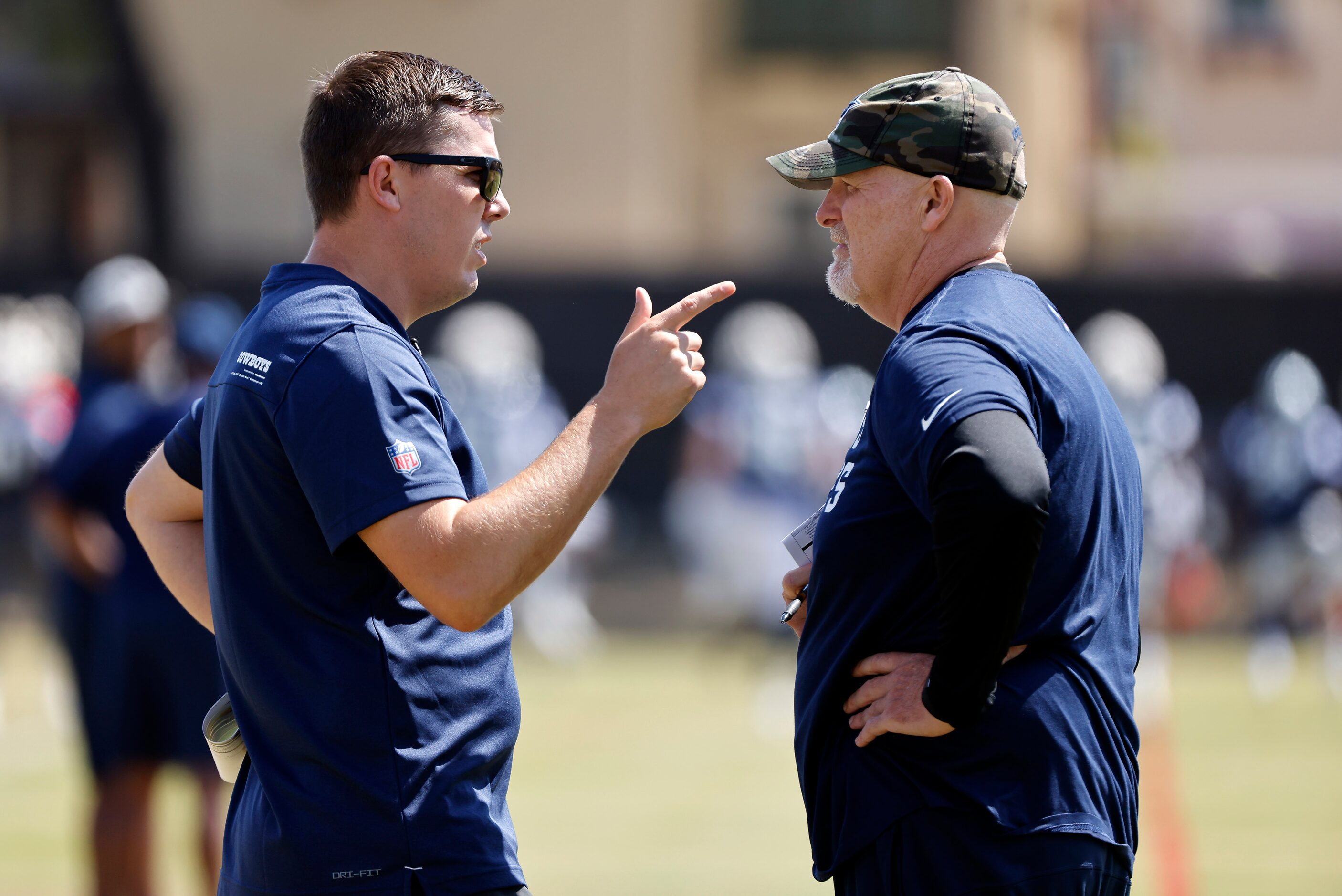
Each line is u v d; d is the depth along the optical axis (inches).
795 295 2490.2
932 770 360.2
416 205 389.1
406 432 365.1
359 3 3063.5
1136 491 390.0
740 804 1117.7
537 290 2524.6
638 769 1250.0
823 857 382.0
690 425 2117.4
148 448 783.7
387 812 367.2
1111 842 361.7
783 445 1788.9
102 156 3250.5
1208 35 3243.1
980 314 363.3
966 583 333.1
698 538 1806.1
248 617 378.0
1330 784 1149.7
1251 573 2004.2
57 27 3179.1
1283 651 1784.0
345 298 378.9
